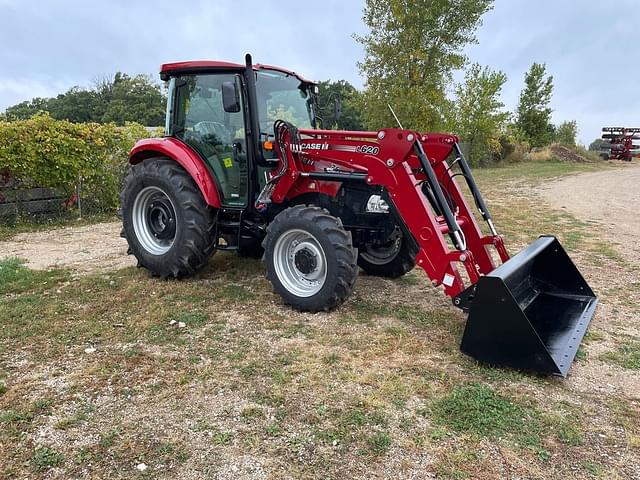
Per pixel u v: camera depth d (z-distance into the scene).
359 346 3.76
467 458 2.52
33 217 8.91
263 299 4.75
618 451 2.59
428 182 4.14
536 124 32.75
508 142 29.09
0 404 2.96
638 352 3.74
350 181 4.46
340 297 4.26
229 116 5.02
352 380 3.26
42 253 6.66
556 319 3.97
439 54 19.97
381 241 4.95
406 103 19.28
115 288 5.04
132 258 6.36
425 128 20.17
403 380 3.26
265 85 5.15
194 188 5.09
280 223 4.41
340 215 4.77
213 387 3.17
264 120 5.10
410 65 19.88
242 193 5.11
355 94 20.66
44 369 3.39
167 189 5.09
